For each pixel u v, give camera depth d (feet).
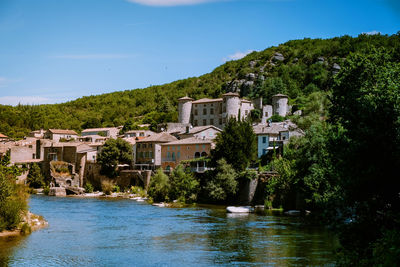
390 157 68.49
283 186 240.73
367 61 114.11
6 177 166.91
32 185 401.29
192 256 118.11
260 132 329.11
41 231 158.61
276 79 638.53
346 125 80.69
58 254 120.26
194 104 517.96
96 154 424.87
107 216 208.44
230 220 193.57
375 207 71.20
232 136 287.07
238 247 129.59
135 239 144.66
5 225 152.87
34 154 465.06
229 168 272.51
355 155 70.74
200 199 286.46
